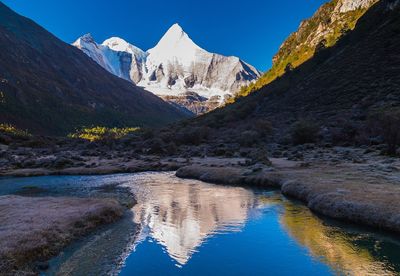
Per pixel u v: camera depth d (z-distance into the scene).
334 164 55.94
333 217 29.70
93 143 148.62
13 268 18.73
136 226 28.78
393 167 45.81
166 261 21.08
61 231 24.88
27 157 97.44
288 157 70.88
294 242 24.22
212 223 29.56
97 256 21.80
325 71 161.75
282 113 145.12
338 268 19.70
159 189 49.28
